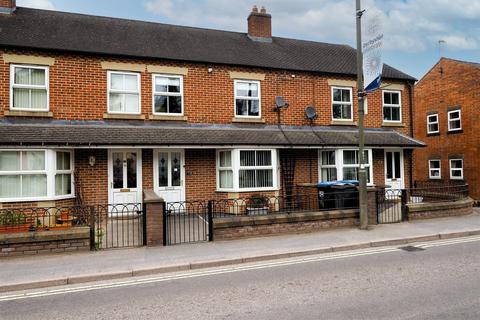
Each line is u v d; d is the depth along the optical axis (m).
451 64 19.97
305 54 16.45
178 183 12.99
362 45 10.05
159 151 12.80
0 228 8.46
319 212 10.17
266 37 16.80
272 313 4.70
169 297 5.45
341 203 11.58
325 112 15.27
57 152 11.16
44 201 10.62
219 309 4.89
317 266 7.02
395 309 4.72
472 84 18.66
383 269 6.66
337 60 16.67
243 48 15.39
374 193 11.04
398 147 15.08
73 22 13.77
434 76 21.20
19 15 13.16
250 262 7.48
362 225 10.21
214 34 16.14
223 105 13.70
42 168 10.74
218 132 13.09
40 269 6.77
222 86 13.73
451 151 19.92
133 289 5.91
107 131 11.68
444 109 20.44
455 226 10.55
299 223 9.93
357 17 10.21
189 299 5.33
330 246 8.33
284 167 14.07
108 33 13.66
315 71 14.99
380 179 15.85
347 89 15.84
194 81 13.38
